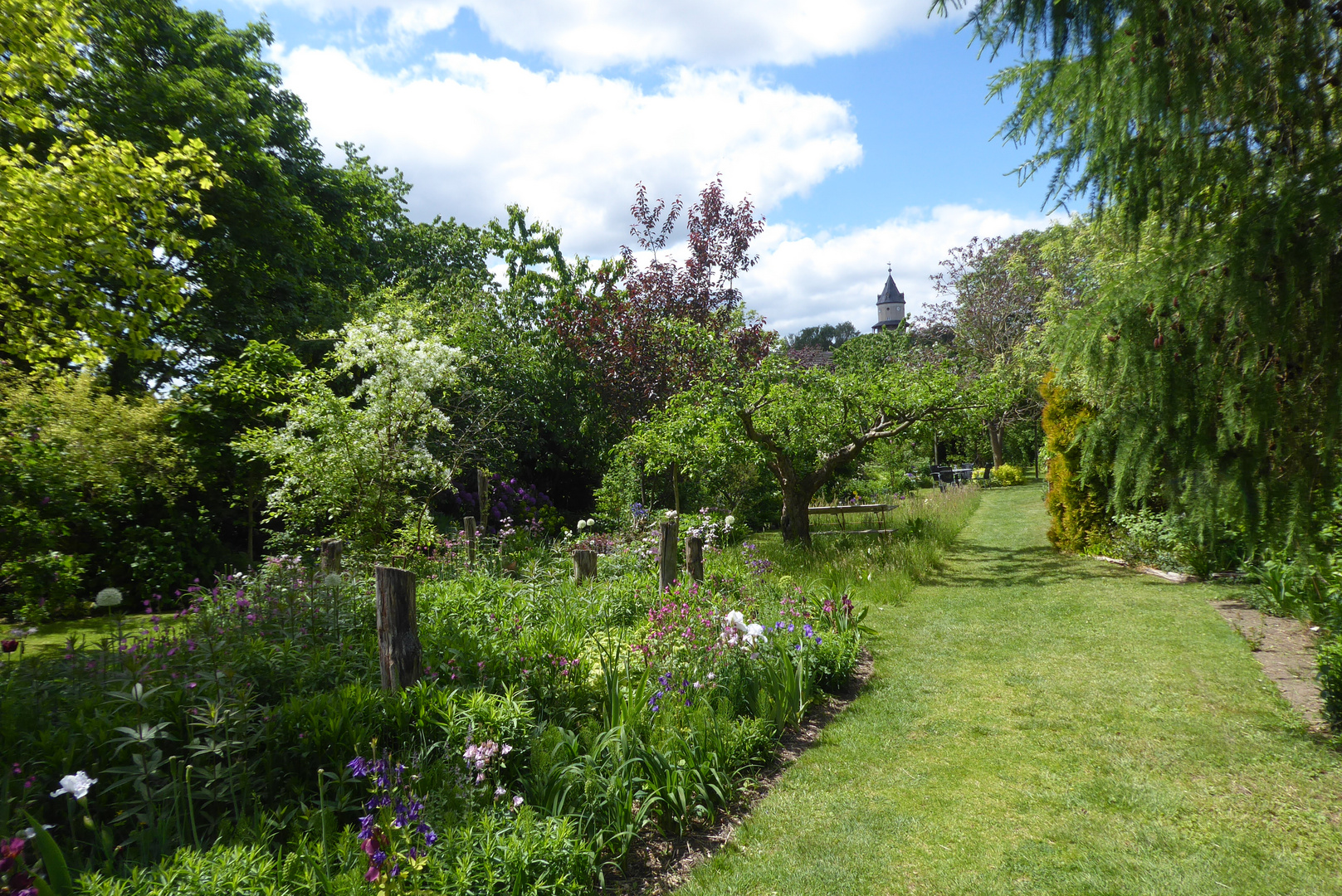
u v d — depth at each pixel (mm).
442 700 3787
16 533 8031
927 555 10930
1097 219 3535
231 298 15016
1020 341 27781
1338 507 3145
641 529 11891
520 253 20078
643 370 17594
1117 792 3832
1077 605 7906
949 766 4289
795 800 3973
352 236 20234
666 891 3182
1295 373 2930
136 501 9859
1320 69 2807
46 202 8305
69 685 3965
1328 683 4375
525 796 3498
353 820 3266
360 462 9703
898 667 6188
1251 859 3180
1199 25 2895
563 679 4695
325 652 4633
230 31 16828
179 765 3271
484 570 8688
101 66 13695
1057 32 2986
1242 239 2906
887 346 36156
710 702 4754
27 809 2898
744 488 16250
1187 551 8688
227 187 14125
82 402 9711
